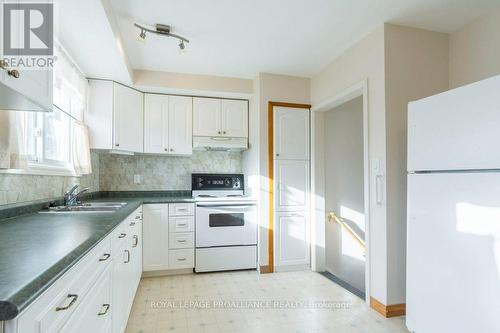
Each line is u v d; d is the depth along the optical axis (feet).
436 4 6.76
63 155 8.03
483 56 7.23
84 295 3.45
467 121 4.99
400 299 7.36
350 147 11.94
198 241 10.62
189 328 6.80
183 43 8.18
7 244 3.31
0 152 4.41
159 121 11.29
